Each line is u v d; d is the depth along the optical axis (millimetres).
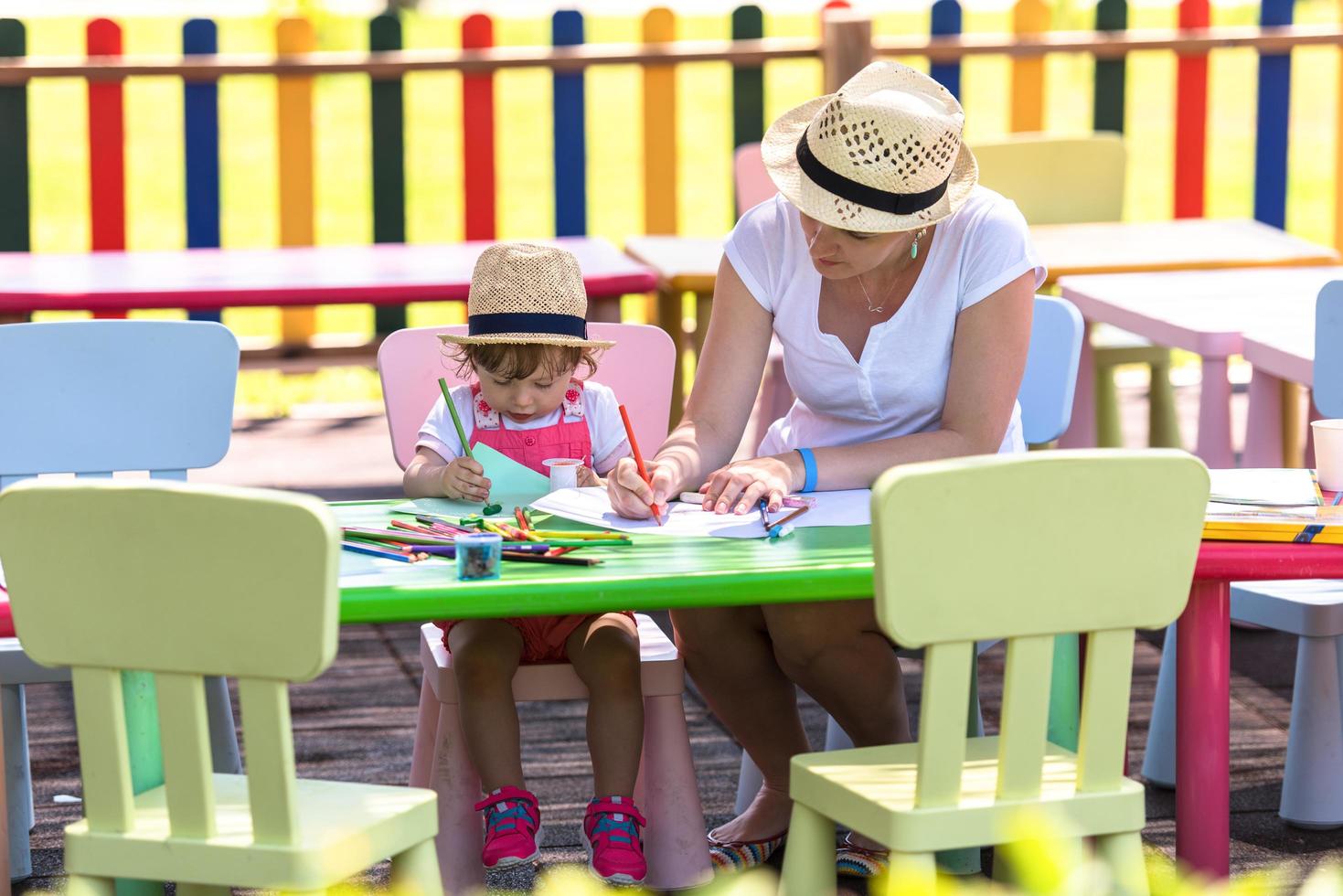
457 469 4797
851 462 4738
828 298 5047
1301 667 5574
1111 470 3611
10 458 5352
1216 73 23219
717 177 18109
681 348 8703
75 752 6391
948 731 3682
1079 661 4766
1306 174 19562
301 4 23438
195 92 11266
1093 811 3814
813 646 4680
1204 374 6590
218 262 8477
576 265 5199
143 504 3426
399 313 11875
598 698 4691
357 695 7086
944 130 4539
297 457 10672
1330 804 5547
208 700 5367
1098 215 9578
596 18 25453
